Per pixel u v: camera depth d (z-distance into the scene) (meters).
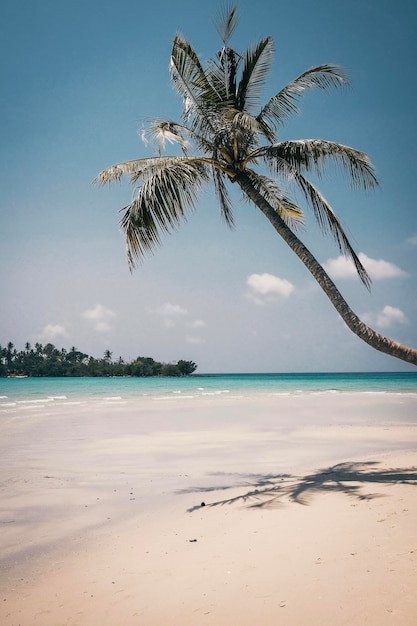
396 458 10.03
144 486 8.39
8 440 14.27
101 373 158.75
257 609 3.58
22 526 6.20
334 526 5.28
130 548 5.27
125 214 8.58
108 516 6.62
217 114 8.93
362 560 4.23
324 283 8.08
